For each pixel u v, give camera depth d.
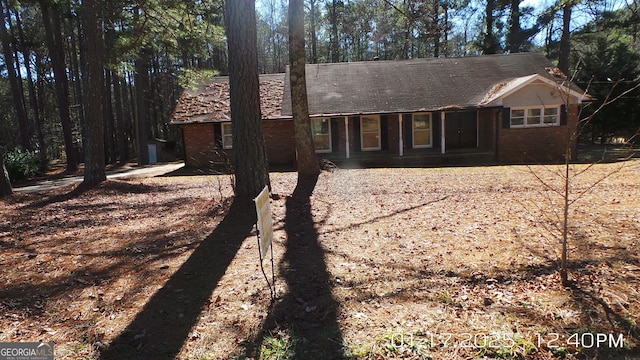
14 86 23.28
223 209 7.49
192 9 11.91
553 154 17.00
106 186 11.05
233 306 3.70
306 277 4.31
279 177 12.70
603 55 20.58
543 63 20.33
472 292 3.82
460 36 29.03
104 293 4.10
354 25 19.14
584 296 3.60
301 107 11.81
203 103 19.89
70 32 29.84
